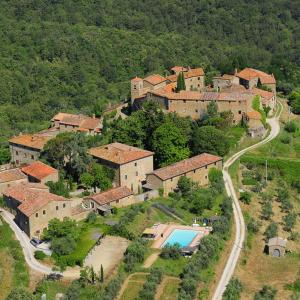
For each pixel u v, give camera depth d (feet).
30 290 446.60
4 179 588.50
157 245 495.82
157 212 548.72
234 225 539.29
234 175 625.00
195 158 610.24
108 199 544.21
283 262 493.36
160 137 620.08
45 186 573.33
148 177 583.99
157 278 444.96
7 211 567.18
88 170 594.65
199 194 568.41
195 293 433.48
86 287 440.45
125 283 446.60
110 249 488.85
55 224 499.92
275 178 636.48
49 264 474.49
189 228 522.88
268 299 438.81
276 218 561.84
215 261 476.95
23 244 504.84
